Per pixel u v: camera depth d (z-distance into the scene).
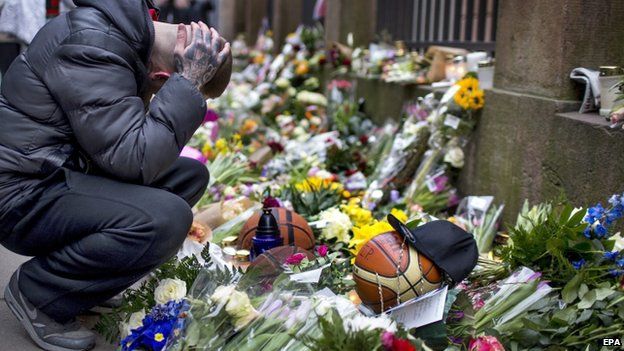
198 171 3.56
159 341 2.69
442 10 7.62
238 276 2.98
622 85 3.79
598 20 4.24
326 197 4.74
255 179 5.61
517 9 4.66
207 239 3.87
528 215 3.70
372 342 2.36
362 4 9.13
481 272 3.32
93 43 2.81
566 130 4.07
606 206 3.73
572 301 2.93
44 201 2.95
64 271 2.99
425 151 5.32
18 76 2.89
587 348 2.73
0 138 2.92
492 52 6.60
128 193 2.94
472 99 4.98
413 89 6.54
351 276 3.42
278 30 12.01
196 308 2.69
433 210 5.02
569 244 3.10
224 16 15.75
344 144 6.45
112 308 3.28
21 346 3.09
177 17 14.01
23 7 5.67
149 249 2.94
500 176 4.75
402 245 2.95
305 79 9.73
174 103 2.88
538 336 2.80
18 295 3.05
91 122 2.80
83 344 3.04
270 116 8.68
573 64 4.23
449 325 2.86
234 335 2.67
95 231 2.94
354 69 8.40
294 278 2.76
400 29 8.61
